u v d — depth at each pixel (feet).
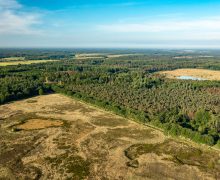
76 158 253.44
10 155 256.73
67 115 382.63
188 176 225.76
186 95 481.87
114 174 227.20
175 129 306.76
